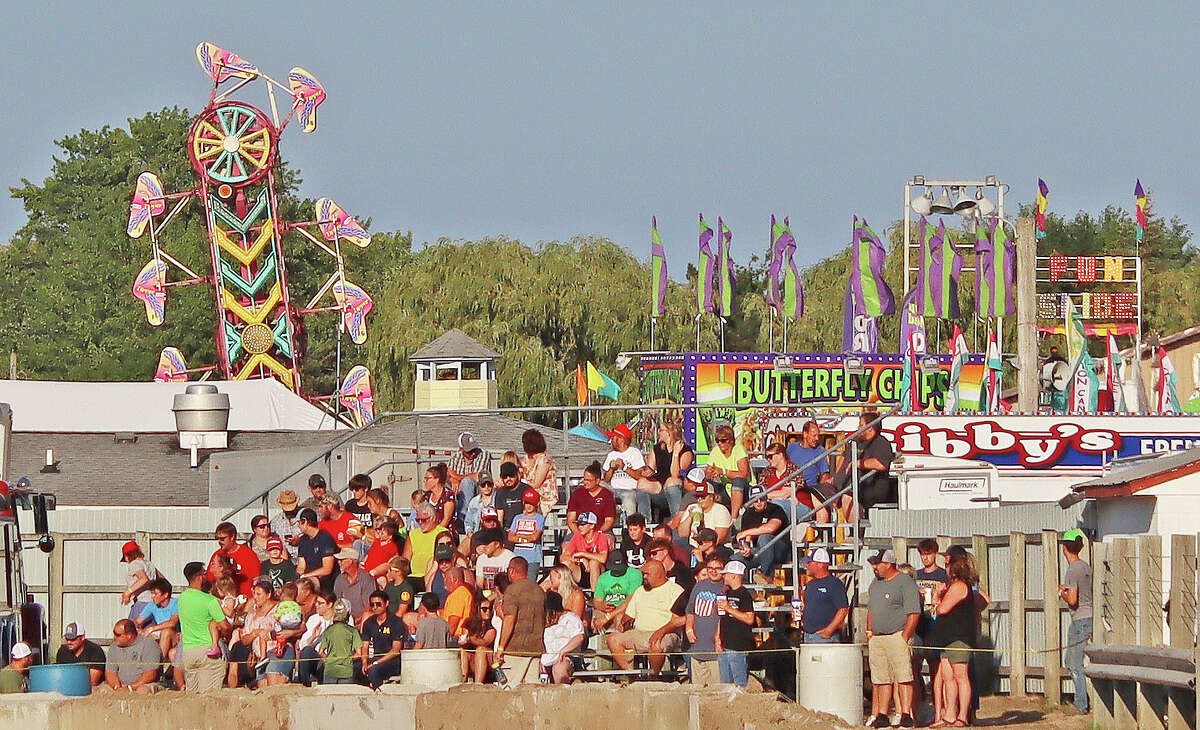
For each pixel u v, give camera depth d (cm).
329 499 10462
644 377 19012
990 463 13675
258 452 15962
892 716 8969
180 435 19525
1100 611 8800
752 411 15038
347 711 8181
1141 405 16725
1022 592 10019
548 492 10725
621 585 9400
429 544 10138
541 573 10025
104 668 9575
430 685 8450
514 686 8219
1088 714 9119
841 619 8669
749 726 7288
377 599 9125
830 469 10956
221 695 8362
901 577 8631
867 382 18438
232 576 9788
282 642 9225
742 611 8644
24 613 9544
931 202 18850
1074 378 16400
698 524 9806
